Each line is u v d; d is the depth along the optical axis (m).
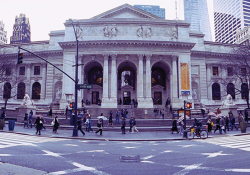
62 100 50.44
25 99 41.38
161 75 60.97
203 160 12.00
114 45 52.03
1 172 9.27
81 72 52.25
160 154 13.92
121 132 28.98
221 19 191.50
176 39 53.47
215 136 24.36
